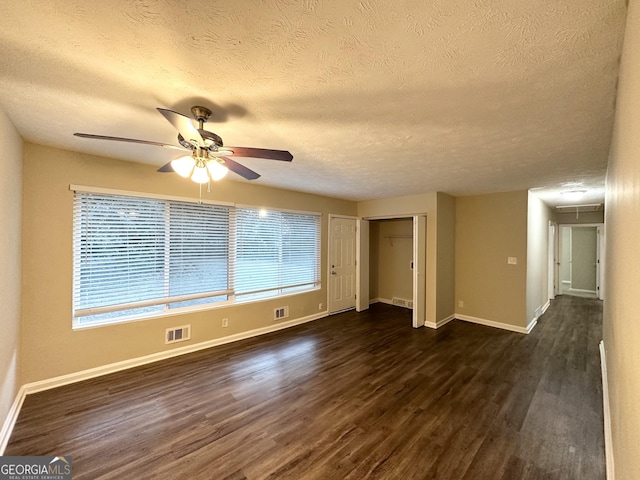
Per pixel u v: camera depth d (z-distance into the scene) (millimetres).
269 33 1146
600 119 1903
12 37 1168
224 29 1125
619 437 1246
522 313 4461
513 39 1161
